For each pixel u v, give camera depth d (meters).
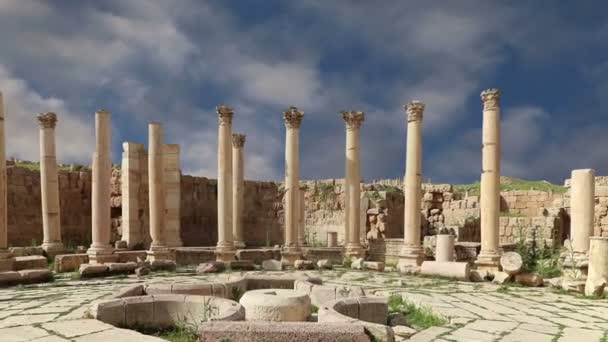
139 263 19.84
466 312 11.09
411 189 21.73
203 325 7.12
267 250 24.94
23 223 27.89
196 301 9.84
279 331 6.99
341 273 20.36
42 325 9.00
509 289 15.66
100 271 18.17
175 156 29.83
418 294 13.82
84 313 9.88
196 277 18.09
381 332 7.55
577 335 8.89
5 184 18.12
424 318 11.18
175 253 23.80
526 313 11.20
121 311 9.57
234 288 12.62
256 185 38.00
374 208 34.62
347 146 26.05
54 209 24.11
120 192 31.20
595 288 14.04
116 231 30.56
